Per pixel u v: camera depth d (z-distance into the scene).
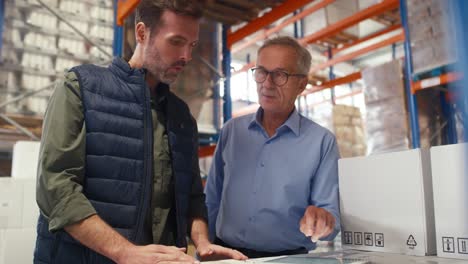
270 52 1.68
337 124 6.07
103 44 3.18
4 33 2.85
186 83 3.76
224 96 4.03
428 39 3.68
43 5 2.96
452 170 1.01
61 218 1.02
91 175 1.16
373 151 4.64
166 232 1.33
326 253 1.15
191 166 1.44
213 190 1.89
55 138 1.09
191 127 1.49
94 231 1.01
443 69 3.66
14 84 2.87
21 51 2.89
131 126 1.23
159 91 1.42
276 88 1.67
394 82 4.45
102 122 1.17
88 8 3.16
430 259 0.98
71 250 1.14
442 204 1.03
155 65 1.26
